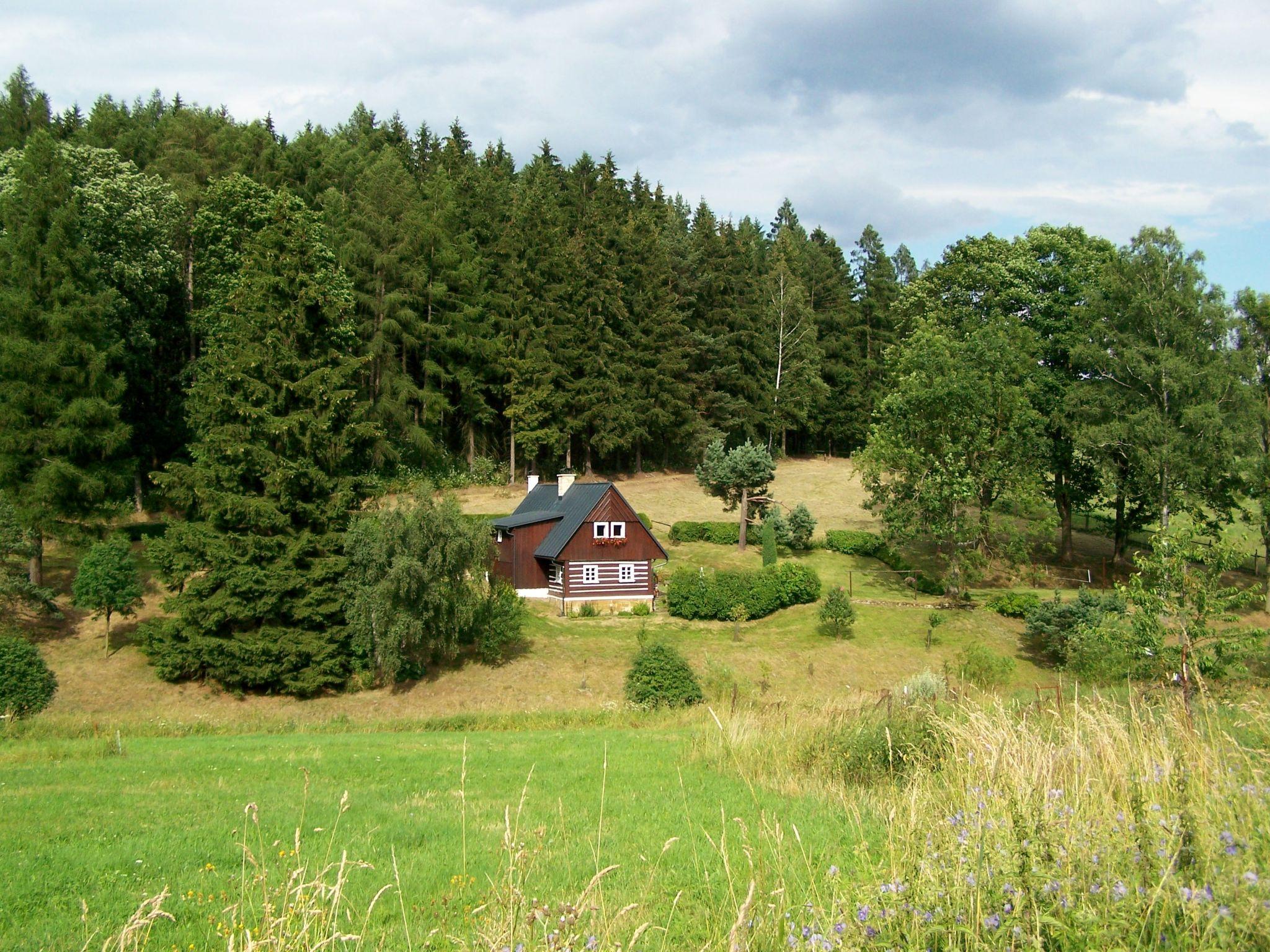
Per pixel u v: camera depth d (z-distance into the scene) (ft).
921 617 142.31
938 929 14.83
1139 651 72.18
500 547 161.07
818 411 285.64
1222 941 12.95
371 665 113.70
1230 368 146.51
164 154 194.59
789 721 54.54
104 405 126.11
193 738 78.89
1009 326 169.17
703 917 22.38
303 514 115.44
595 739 71.82
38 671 88.84
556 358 225.56
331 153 245.86
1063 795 20.57
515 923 17.65
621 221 271.49
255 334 117.80
